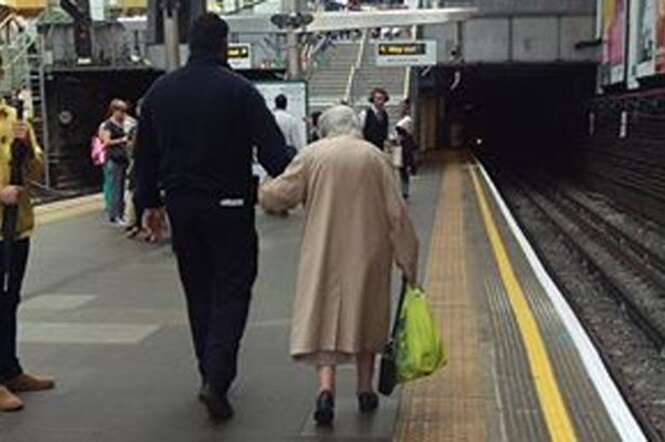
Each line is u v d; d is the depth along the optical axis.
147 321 8.25
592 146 33.66
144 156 5.90
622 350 10.02
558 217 23.38
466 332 7.84
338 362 5.65
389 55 30.27
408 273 5.75
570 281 14.15
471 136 58.22
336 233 5.64
